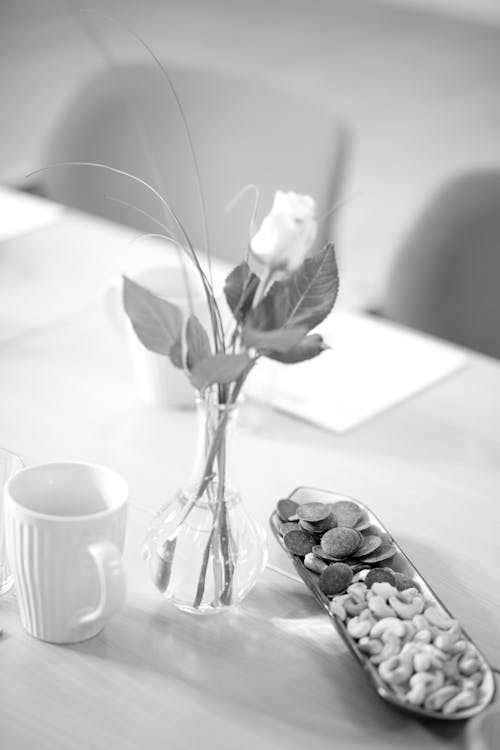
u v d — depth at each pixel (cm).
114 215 226
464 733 108
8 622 116
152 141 223
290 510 128
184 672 113
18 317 170
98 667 112
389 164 479
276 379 149
